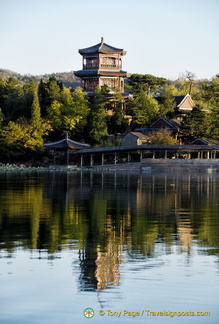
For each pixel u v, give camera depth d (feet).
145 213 131.75
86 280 71.92
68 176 300.20
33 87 492.95
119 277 73.26
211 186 228.63
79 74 531.91
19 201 156.76
